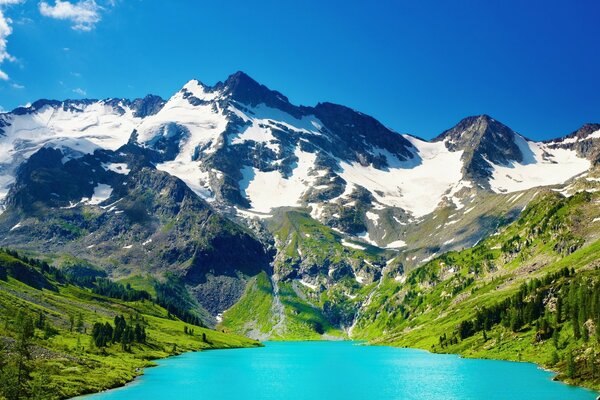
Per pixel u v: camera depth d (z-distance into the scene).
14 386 125.75
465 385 170.75
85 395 146.75
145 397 148.62
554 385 160.75
